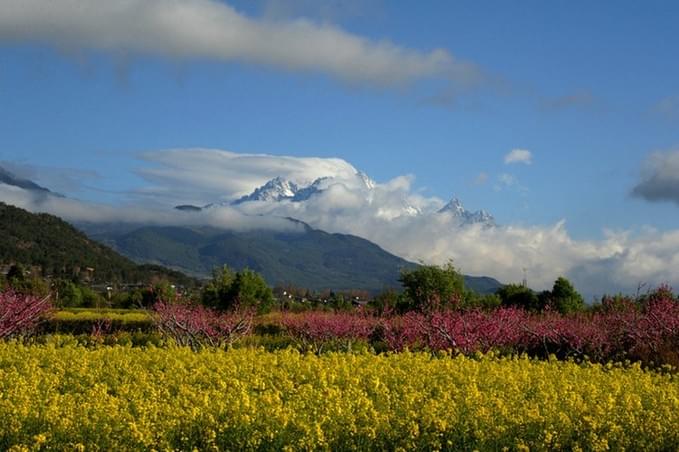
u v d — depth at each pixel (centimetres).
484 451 1275
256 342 3152
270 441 1208
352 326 3253
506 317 2845
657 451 1340
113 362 1850
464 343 2655
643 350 2492
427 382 1684
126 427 1189
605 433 1327
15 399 1309
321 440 1191
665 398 1510
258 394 1495
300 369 1767
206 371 1747
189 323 2948
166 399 1429
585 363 2217
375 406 1390
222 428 1213
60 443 1168
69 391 1573
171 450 1173
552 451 1302
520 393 1536
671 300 2770
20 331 3009
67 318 3838
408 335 2925
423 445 1259
